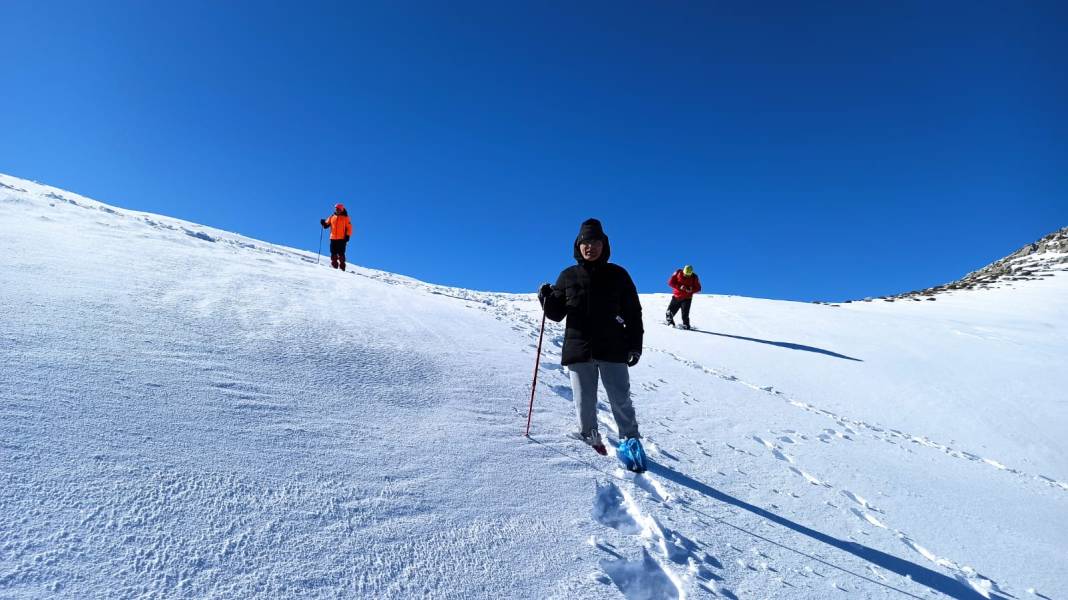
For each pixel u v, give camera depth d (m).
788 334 14.20
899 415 9.07
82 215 9.07
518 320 9.30
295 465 3.00
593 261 4.36
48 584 1.91
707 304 17.73
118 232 8.26
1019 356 13.46
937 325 16.52
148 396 3.25
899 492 4.78
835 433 6.47
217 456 2.87
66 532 2.14
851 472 5.02
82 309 4.30
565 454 4.02
